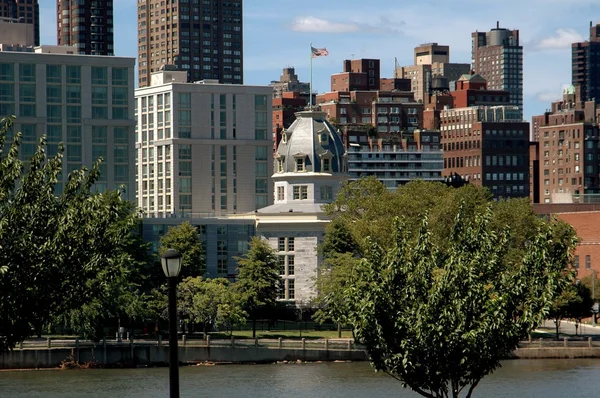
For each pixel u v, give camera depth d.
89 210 114.88
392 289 114.19
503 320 111.38
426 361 113.00
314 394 188.00
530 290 113.06
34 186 114.44
